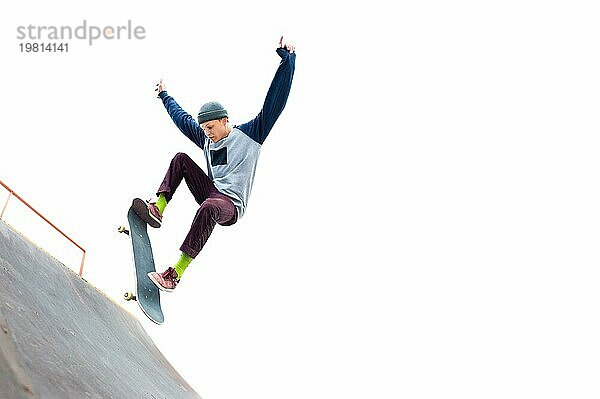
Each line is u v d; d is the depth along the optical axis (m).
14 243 5.78
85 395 4.16
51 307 5.29
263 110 7.26
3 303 4.27
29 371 3.73
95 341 5.77
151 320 6.86
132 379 5.73
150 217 7.51
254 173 7.45
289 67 7.07
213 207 7.06
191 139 7.95
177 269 7.09
